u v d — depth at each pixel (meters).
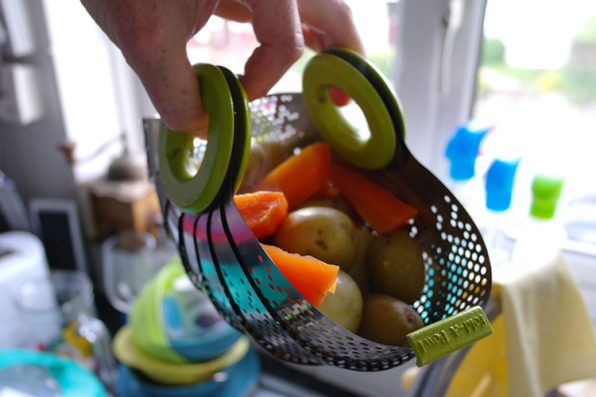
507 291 0.35
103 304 0.82
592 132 0.57
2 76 0.69
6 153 0.82
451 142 0.50
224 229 0.24
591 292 0.57
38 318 0.63
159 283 0.60
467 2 0.54
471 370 0.40
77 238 0.78
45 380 0.53
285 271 0.24
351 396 0.68
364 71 0.29
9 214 0.77
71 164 0.73
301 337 0.24
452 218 0.28
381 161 0.31
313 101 0.32
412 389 0.38
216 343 0.56
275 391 0.69
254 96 0.28
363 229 0.32
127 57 0.25
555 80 0.57
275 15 0.26
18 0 0.67
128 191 0.73
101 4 0.25
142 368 0.57
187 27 0.25
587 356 0.39
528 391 0.35
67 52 0.72
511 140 0.60
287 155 0.34
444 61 0.56
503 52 0.57
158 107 0.25
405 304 0.27
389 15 0.59
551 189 0.46
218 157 0.23
